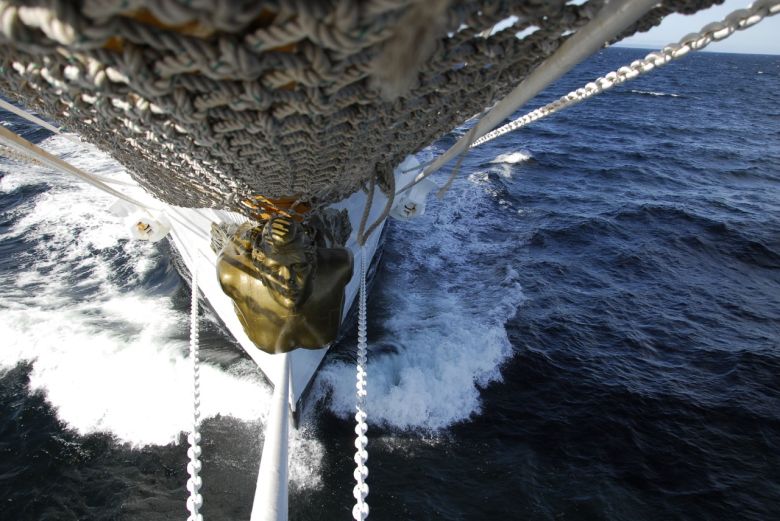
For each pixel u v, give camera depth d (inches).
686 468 382.9
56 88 69.2
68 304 496.7
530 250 682.2
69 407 387.5
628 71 87.4
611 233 757.3
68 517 321.1
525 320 523.5
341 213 167.5
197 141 79.5
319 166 105.3
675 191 1002.7
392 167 127.7
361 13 39.3
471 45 59.8
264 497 109.4
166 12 37.2
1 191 712.4
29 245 595.8
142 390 402.9
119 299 507.2
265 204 137.6
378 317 502.9
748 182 1122.7
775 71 5556.1
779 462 392.8
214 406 390.0
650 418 422.9
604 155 1230.9
